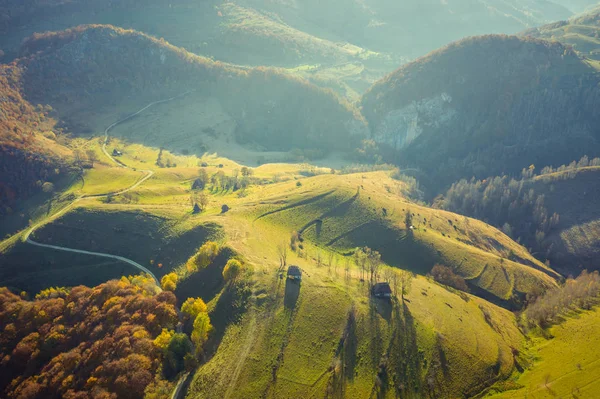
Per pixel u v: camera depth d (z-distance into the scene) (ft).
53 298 542.57
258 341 413.59
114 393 371.15
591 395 375.25
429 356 408.05
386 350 407.23
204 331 430.20
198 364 407.44
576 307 533.14
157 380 384.88
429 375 390.01
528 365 434.30
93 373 398.21
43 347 458.50
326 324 431.02
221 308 468.75
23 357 452.35
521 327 512.22
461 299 537.65
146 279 565.12
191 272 543.39
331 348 407.03
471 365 410.52
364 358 399.03
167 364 407.03
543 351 456.45
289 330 424.05
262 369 386.11
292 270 491.31
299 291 470.80
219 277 518.37
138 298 488.02
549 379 402.52
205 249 543.80
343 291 479.82
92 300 513.45
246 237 587.27
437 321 454.81
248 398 360.89
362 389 370.94
